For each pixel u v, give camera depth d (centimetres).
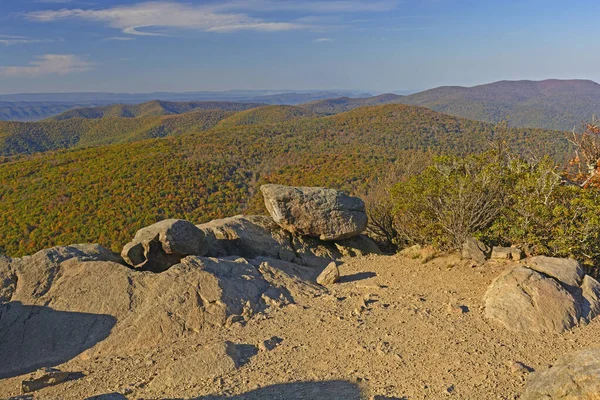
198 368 532
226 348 566
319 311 700
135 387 515
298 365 539
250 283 766
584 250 802
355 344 582
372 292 775
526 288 643
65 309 686
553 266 709
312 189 1111
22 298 704
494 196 887
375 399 442
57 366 589
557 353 528
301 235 1099
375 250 1118
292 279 816
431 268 875
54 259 782
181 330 649
